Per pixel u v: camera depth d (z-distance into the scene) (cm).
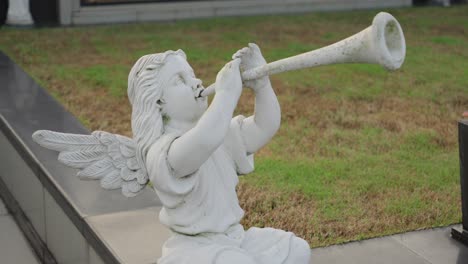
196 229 276
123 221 375
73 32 1038
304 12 1241
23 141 507
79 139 295
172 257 272
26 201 518
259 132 288
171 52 279
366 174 533
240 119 294
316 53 251
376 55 236
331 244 420
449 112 689
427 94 748
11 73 722
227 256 264
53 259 459
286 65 258
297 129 638
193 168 263
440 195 494
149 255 337
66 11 1105
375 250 413
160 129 274
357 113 686
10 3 1075
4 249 502
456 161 563
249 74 267
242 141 291
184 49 925
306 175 529
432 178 526
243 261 264
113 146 295
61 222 428
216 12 1189
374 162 559
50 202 448
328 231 435
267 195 487
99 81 772
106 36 1009
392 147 596
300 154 577
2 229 535
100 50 920
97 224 371
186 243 277
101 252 353
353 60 246
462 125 418
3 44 943
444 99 731
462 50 957
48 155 477
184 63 280
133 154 294
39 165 460
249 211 463
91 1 1123
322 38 1005
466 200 420
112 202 400
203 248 268
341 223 447
